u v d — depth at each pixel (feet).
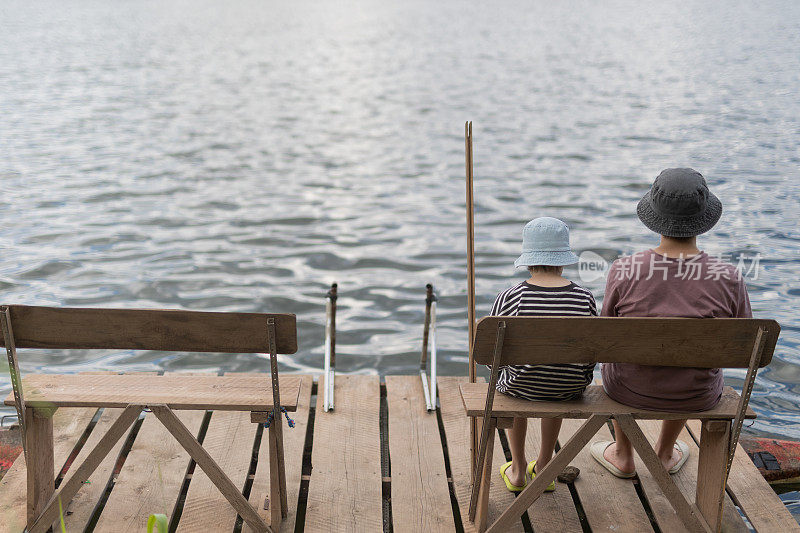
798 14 189.37
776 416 17.85
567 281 11.08
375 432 14.26
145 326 10.45
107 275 28.50
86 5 280.92
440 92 87.45
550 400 11.07
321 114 73.36
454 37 164.76
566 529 11.61
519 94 84.33
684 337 10.16
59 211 37.58
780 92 78.33
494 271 29.73
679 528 11.62
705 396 10.76
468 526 11.67
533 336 10.14
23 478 12.52
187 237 33.99
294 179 46.68
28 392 11.05
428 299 15.65
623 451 12.85
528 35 164.45
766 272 27.76
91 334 10.52
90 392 11.10
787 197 38.47
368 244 33.47
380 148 56.85
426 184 45.27
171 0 350.02
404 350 22.58
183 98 82.64
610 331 10.12
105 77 97.71
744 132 58.13
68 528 11.48
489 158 52.34
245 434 14.17
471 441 12.24
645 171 46.65
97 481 12.61
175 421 10.69
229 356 21.83
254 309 25.73
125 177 45.75
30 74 97.91
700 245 30.86
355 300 26.84
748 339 10.18
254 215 38.06
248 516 11.05
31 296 25.95
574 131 61.62
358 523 11.70
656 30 165.17
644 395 10.76
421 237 34.50
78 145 55.77
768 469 13.83
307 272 29.73
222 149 56.03
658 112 69.31
